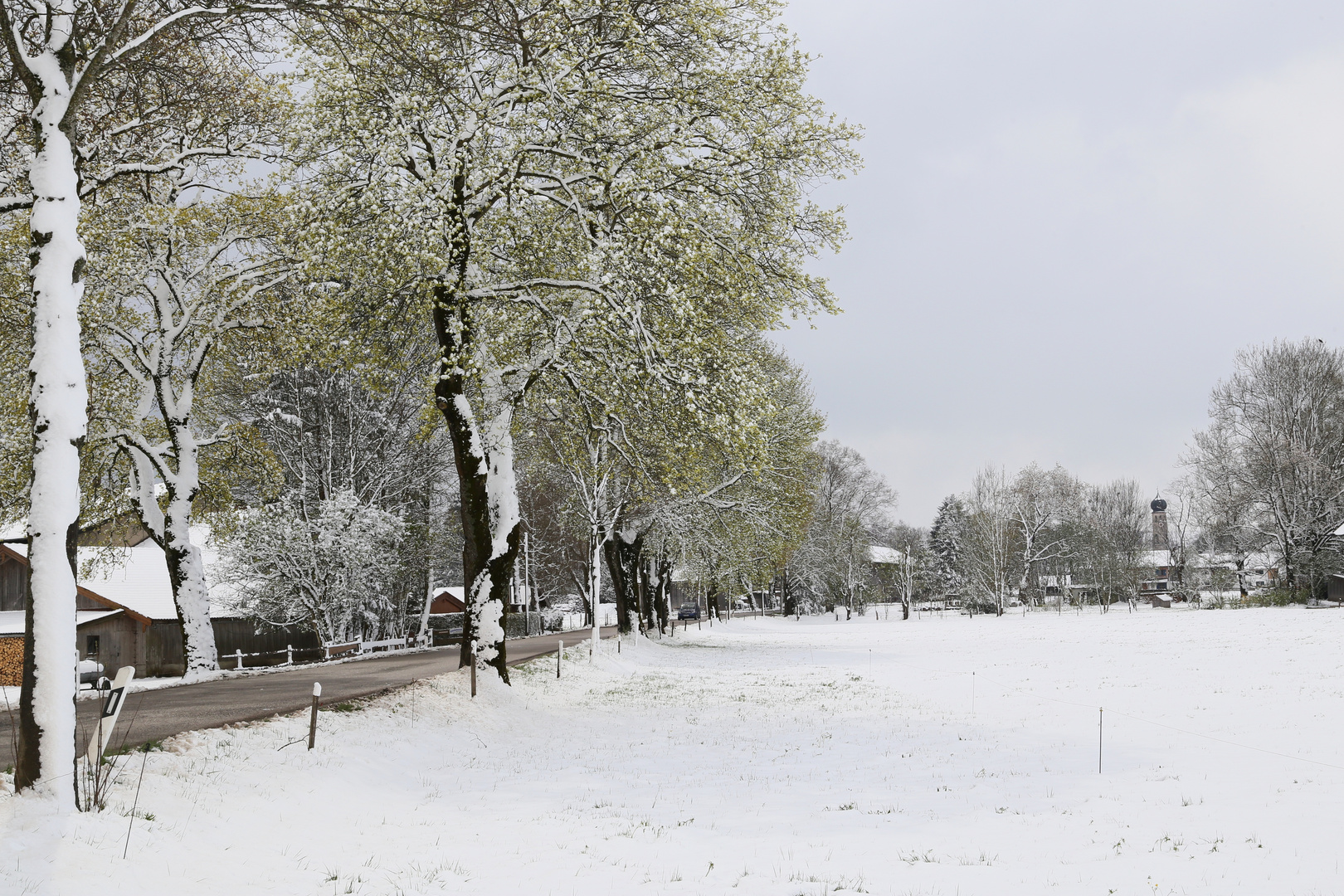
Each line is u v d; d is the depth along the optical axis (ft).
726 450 66.23
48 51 31.55
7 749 38.50
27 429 79.41
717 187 64.69
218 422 122.11
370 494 141.59
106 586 136.15
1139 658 111.65
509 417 73.26
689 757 53.16
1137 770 45.55
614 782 45.70
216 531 108.17
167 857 26.86
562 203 64.18
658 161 59.16
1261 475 232.94
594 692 88.89
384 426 142.41
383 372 69.82
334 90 59.57
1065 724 62.75
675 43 62.34
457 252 62.08
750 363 66.95
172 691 65.57
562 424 82.17
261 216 87.51
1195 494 248.32
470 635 70.59
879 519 389.80
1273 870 27.78
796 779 46.26
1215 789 40.04
